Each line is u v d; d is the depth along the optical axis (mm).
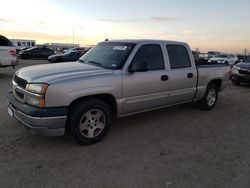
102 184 2986
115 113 4422
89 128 4008
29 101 3666
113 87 4164
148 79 4688
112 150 3902
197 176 3244
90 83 3865
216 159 3744
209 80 6238
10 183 2924
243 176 3285
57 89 3537
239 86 11781
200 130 4988
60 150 3818
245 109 6922
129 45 4719
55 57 21297
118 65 4379
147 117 5691
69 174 3168
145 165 3475
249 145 4320
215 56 28359
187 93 5688
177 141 4367
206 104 6445
